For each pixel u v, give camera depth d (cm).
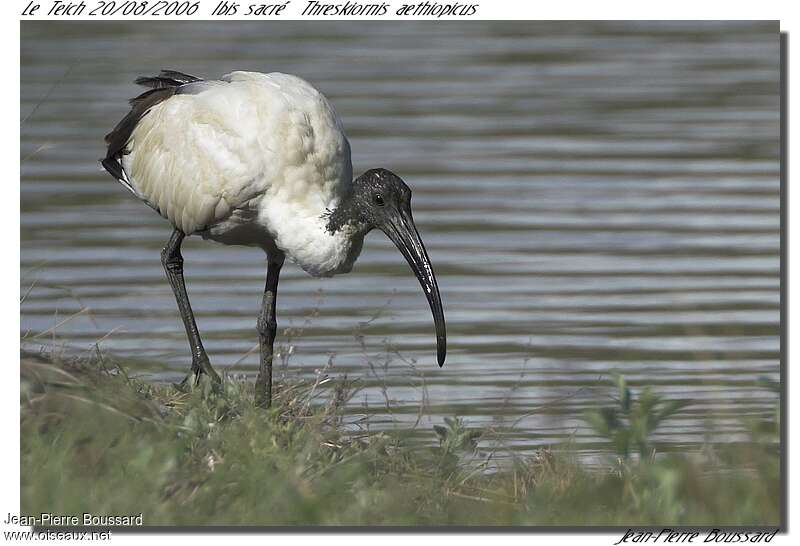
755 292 1619
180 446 862
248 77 1113
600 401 1246
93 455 851
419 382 1287
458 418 1027
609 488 884
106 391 927
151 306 1541
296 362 1323
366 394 1226
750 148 2184
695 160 2130
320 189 1081
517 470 983
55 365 934
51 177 2017
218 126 1088
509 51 2812
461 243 1791
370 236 1834
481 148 2181
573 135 2259
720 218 1881
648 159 2138
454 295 1609
